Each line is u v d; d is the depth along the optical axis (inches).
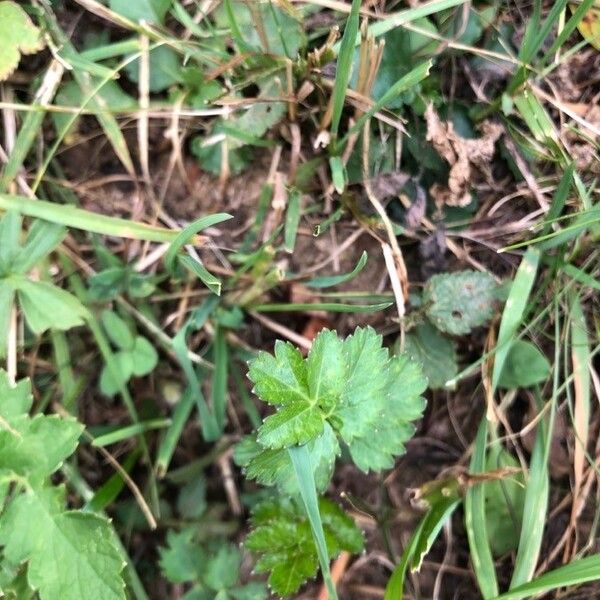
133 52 8.0
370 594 8.4
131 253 8.3
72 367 8.3
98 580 7.0
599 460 8.2
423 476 8.5
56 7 8.1
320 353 6.9
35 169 8.2
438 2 7.7
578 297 8.1
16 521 7.0
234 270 8.4
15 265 7.5
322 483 7.2
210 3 8.2
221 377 8.3
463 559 8.5
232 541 8.3
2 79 7.7
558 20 8.3
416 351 8.2
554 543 8.3
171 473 8.4
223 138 8.1
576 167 8.1
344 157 8.1
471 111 8.4
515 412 8.5
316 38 8.2
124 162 8.2
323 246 8.4
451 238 8.4
